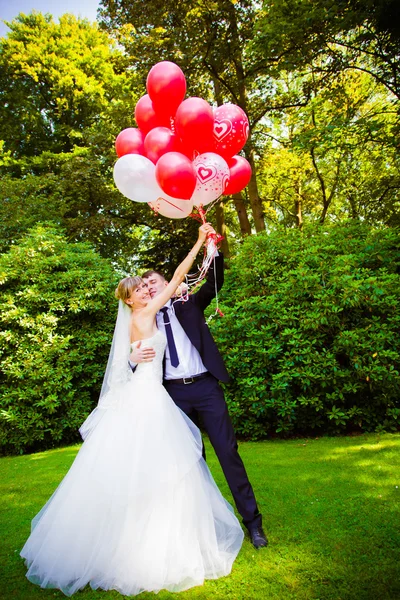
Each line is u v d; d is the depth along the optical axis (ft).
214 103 43.98
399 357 16.22
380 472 11.25
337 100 34.91
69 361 21.62
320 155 32.55
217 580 6.82
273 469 12.48
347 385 16.38
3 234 34.47
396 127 28.43
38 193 43.91
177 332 9.07
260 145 45.24
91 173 43.86
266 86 41.55
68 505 7.34
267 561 7.25
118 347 8.47
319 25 28.63
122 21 42.24
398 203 41.01
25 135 55.67
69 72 54.13
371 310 17.25
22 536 9.20
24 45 55.98
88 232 43.78
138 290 8.80
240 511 8.07
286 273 18.75
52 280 23.39
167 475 7.24
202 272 9.68
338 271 17.81
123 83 52.24
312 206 61.31
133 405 8.03
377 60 31.71
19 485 13.33
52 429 20.97
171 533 7.04
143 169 8.86
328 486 10.59
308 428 18.22
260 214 41.29
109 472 7.32
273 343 17.87
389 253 19.45
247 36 38.99
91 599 6.59
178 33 38.06
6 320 21.25
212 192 9.00
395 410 16.22
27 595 6.80
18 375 20.39
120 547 6.88
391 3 24.98
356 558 7.06
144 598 6.51
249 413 17.98
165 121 9.46
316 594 6.19
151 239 56.18
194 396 8.69
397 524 8.11
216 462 14.21
